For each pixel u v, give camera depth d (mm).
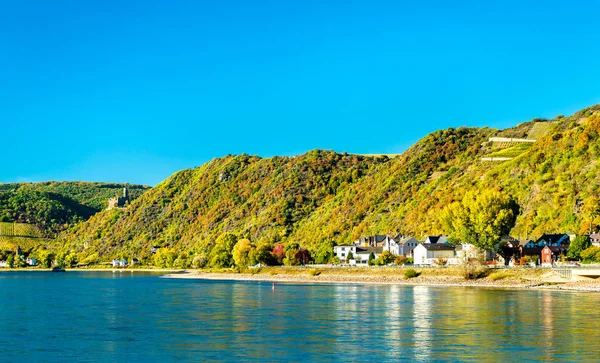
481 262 167625
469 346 67562
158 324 88438
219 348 68750
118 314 102062
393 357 62688
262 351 66688
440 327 80875
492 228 174000
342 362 60969
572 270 150000
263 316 95562
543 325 81250
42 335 79625
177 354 66000
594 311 95125
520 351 64562
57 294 152375
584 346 66812
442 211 195000
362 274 193500
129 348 69812
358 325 83938
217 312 102312
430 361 60688
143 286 185750
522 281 154625
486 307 102438
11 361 63844
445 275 173250
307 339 73375
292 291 148000
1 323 91500
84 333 81000
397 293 135375
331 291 145625
